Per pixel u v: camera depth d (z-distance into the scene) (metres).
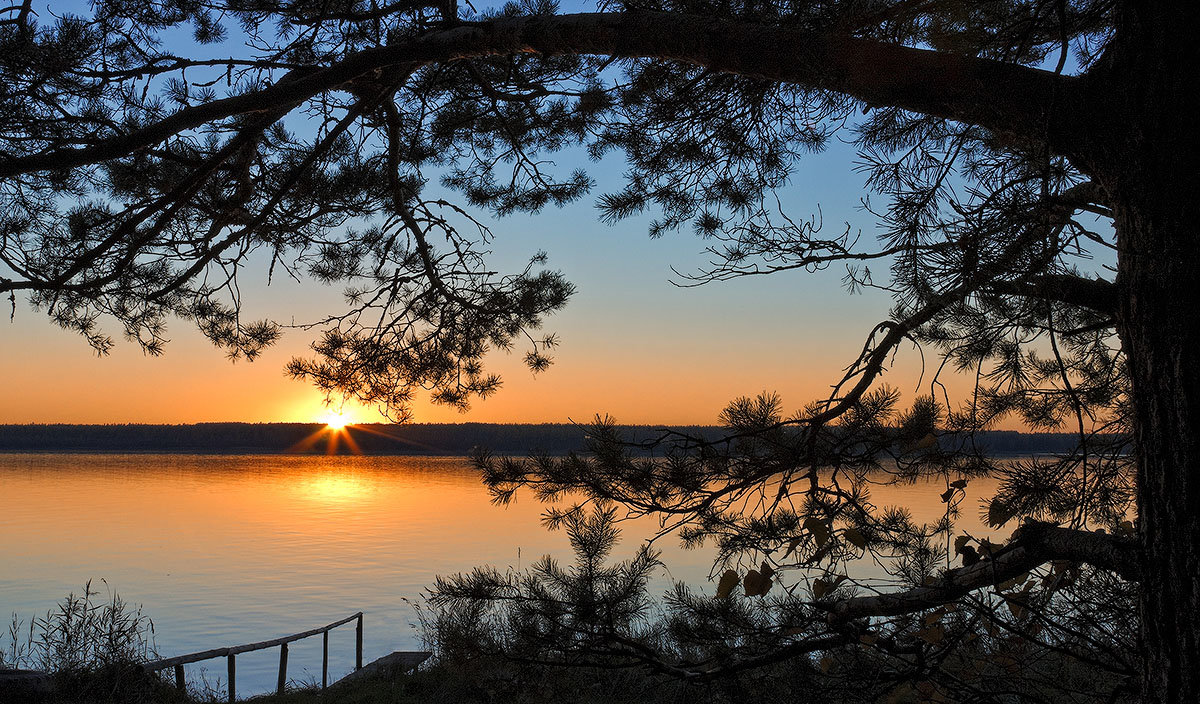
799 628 3.29
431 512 77.81
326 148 5.05
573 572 3.44
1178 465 2.44
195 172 4.81
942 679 3.08
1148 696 2.53
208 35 5.82
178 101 5.93
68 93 5.35
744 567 3.32
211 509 78.25
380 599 32.44
